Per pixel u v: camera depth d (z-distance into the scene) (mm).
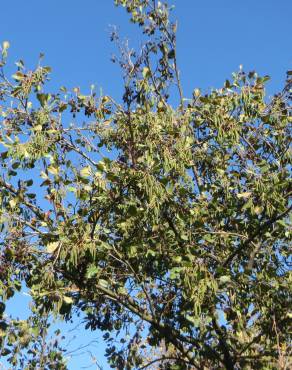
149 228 8375
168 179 7457
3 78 8031
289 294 8391
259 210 8047
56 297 7148
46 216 7723
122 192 7590
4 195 7770
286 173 8648
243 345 8664
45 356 9773
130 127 7953
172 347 9219
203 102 8250
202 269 7355
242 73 8328
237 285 8117
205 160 8969
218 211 8828
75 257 7055
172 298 8344
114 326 9016
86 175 7504
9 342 8625
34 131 7887
